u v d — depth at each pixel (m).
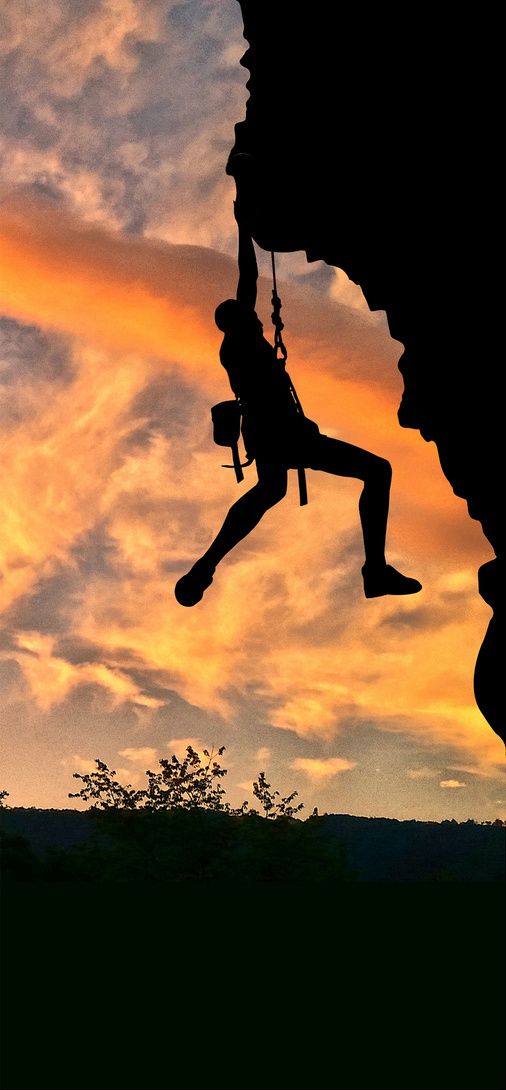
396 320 7.94
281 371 7.00
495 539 7.79
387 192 7.59
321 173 7.75
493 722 7.76
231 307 7.17
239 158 7.63
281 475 6.93
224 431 7.09
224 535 6.95
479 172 7.30
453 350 7.57
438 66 7.27
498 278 7.34
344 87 7.56
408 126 7.43
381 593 7.06
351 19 7.45
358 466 6.89
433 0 7.18
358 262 7.96
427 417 7.90
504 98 7.20
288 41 7.73
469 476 7.81
